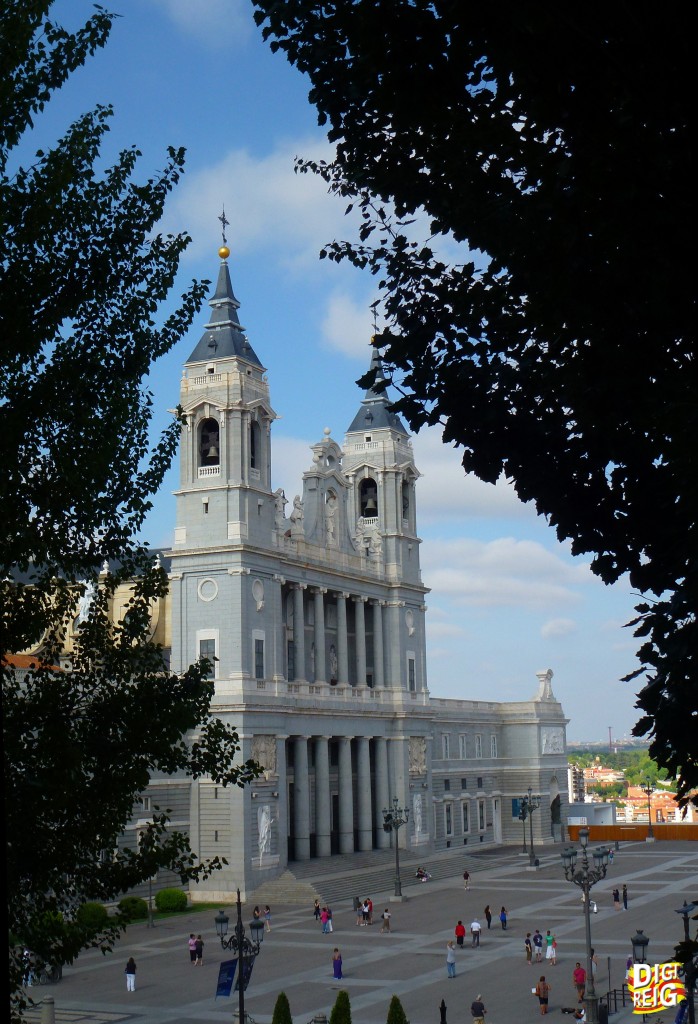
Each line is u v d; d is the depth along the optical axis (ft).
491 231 53.36
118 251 85.66
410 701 392.06
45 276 82.33
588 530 57.82
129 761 87.61
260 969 213.46
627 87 46.70
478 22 49.11
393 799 336.08
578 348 54.80
